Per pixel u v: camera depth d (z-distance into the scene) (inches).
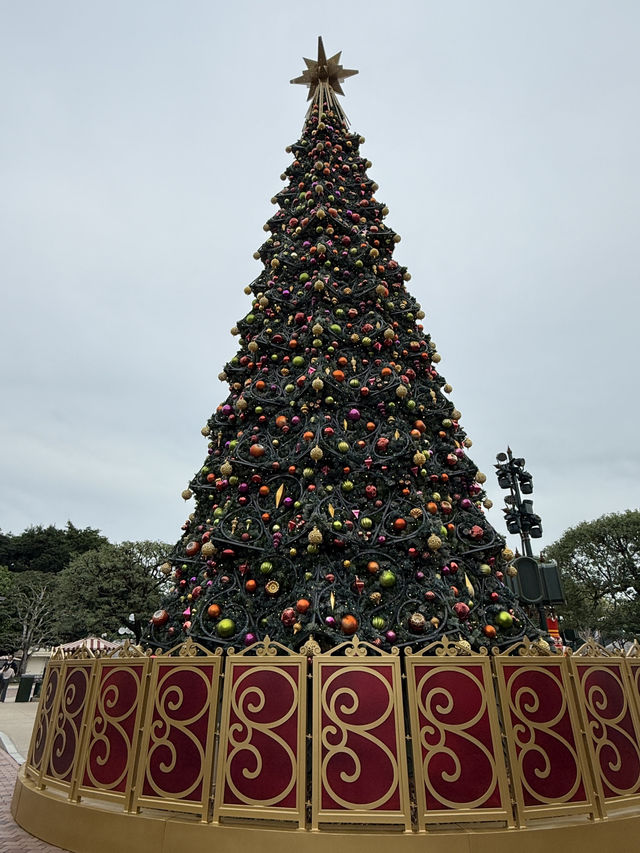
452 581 239.5
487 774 158.4
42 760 217.2
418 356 331.3
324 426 254.8
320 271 334.0
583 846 156.6
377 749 158.2
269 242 388.8
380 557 228.8
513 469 432.5
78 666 217.5
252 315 346.6
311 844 148.8
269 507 257.6
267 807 156.3
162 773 172.9
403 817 150.4
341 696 165.2
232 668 175.8
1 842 189.3
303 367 295.7
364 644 174.2
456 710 164.4
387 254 395.2
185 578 281.4
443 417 312.5
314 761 158.9
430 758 158.1
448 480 291.3
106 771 184.7
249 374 327.3
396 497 247.4
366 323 311.9
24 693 866.8
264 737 164.4
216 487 281.4
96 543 2442.2
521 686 172.2
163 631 255.9
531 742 165.5
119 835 169.3
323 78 523.8
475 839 149.6
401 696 164.1
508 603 255.1
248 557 244.1
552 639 260.8
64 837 182.4
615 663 193.9
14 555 2362.2
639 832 166.1
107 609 1160.2
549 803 159.3
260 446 267.4
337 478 250.2
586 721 174.2
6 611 1702.8
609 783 170.9
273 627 216.5
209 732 169.9
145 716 183.5
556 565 311.3
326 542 223.8
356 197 420.8
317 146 426.6
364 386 281.9
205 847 155.6
